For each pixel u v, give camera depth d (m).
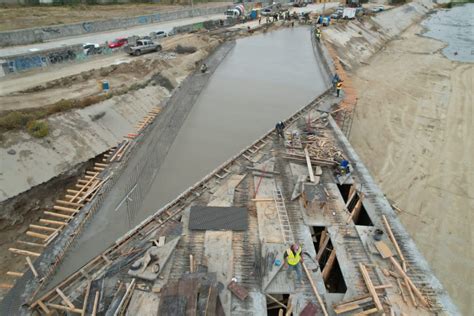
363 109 30.50
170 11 65.06
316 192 13.55
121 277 10.56
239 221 12.71
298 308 9.73
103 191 15.84
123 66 32.78
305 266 10.95
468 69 42.91
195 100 25.73
